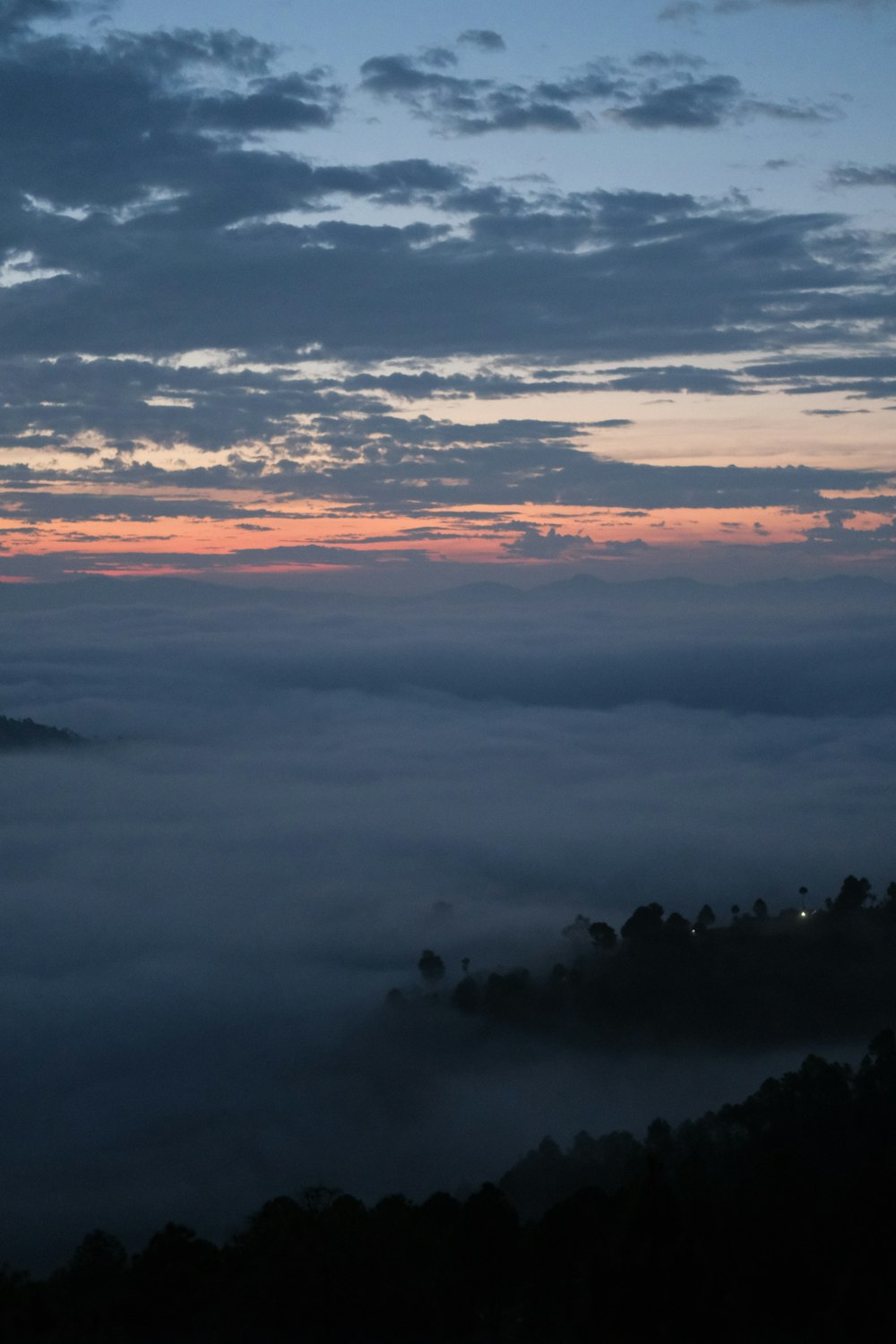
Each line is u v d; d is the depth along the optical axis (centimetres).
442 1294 4469
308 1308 4169
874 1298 4031
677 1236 4228
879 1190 4691
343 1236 4431
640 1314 4041
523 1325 4412
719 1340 3966
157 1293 4319
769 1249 4269
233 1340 4122
